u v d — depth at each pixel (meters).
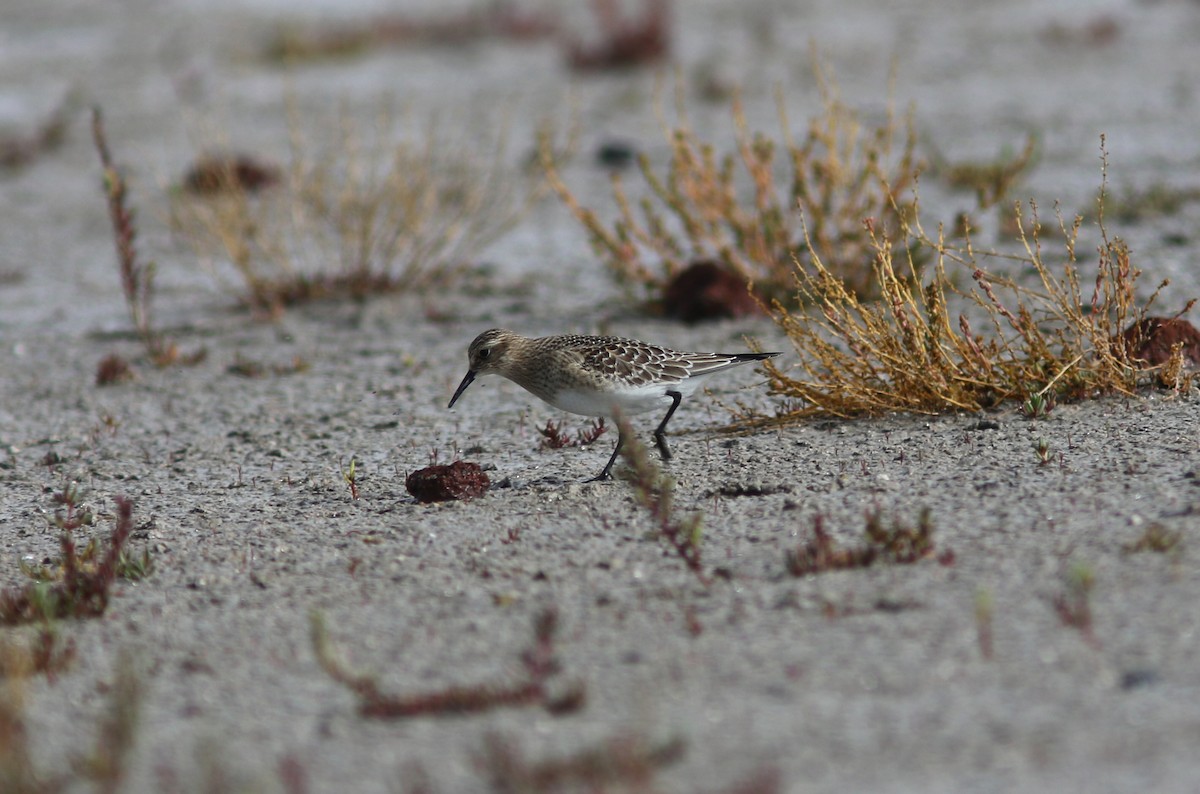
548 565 10.70
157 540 12.18
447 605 10.02
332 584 10.68
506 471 13.80
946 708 7.79
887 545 10.08
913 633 8.75
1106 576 9.34
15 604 10.45
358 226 25.25
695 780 7.24
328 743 7.97
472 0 50.66
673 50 41.91
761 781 7.03
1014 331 17.03
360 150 31.00
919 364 13.98
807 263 19.50
